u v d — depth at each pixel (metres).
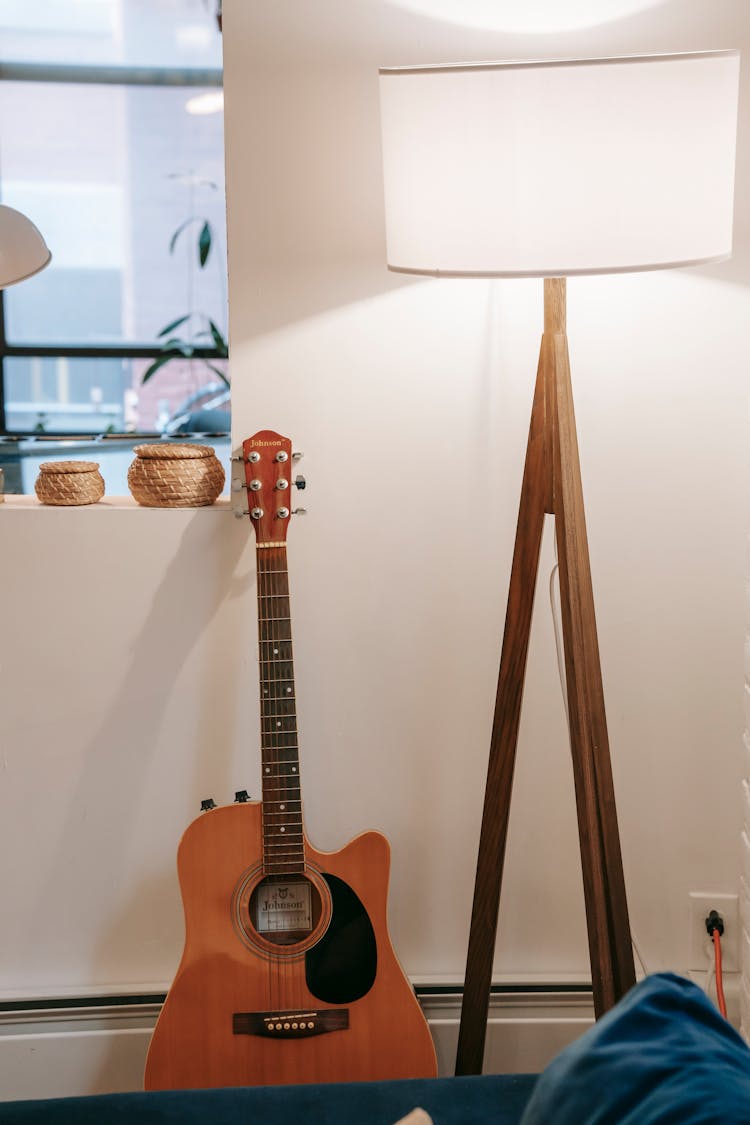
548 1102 0.88
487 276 1.31
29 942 1.92
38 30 3.12
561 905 1.93
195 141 3.19
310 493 1.80
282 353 1.76
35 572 1.80
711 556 1.81
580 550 1.53
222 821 1.67
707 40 1.65
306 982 1.67
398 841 1.91
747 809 1.75
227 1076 1.67
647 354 1.75
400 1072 1.67
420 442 1.79
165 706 1.85
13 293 3.18
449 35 1.66
